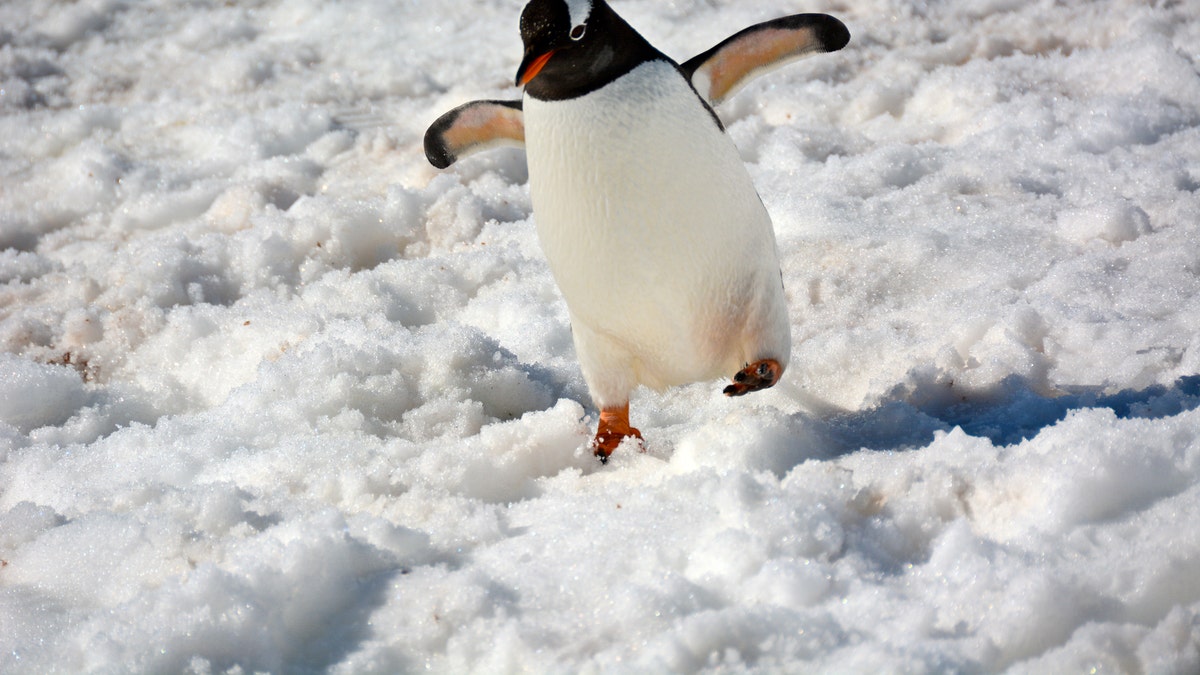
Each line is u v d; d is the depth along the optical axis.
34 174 32.72
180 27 42.94
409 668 11.24
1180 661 10.15
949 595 11.18
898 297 21.55
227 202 29.80
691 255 14.88
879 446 15.59
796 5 39.81
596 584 11.93
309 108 34.72
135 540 13.55
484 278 24.58
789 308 21.64
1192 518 11.59
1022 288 21.05
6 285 26.25
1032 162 26.91
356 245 26.97
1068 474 12.34
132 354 22.78
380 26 41.91
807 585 11.32
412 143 33.00
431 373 19.47
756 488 12.87
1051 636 10.74
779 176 28.16
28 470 17.67
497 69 37.84
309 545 12.41
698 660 10.59
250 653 11.45
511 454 16.06
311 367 19.22
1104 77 32.41
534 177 14.81
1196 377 16.09
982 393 17.20
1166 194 23.58
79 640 11.74
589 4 13.81
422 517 14.37
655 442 17.30
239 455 16.72
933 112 32.09
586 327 16.23
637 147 14.09
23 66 39.81
